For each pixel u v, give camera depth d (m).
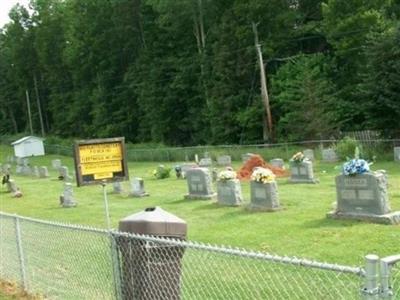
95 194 26.58
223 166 36.19
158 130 64.62
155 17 67.75
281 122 47.16
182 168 30.77
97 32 75.44
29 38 98.31
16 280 10.02
